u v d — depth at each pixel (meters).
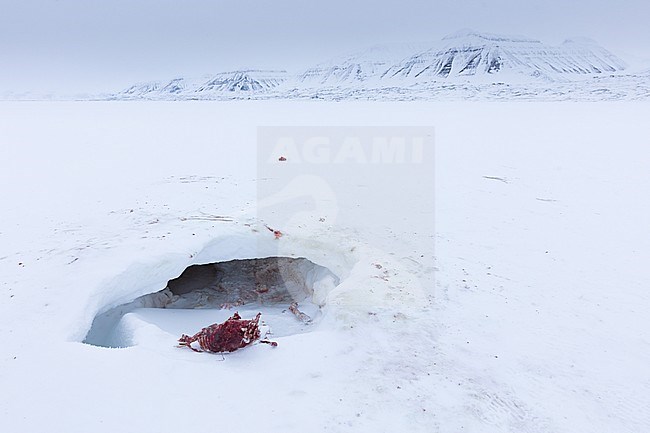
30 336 4.57
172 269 6.54
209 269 8.57
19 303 5.12
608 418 3.79
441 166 14.34
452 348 4.65
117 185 11.36
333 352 4.57
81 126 29.27
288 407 3.78
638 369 4.42
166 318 6.12
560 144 19.83
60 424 3.51
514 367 4.38
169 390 3.93
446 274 6.28
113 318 5.94
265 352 4.59
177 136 22.92
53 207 9.30
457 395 3.97
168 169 13.58
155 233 7.30
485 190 11.20
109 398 3.80
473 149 18.05
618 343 4.83
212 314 6.50
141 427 3.50
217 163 14.59
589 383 4.20
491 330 4.99
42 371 4.08
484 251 7.19
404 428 3.60
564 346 4.75
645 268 6.72
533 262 6.86
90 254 6.42
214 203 9.23
